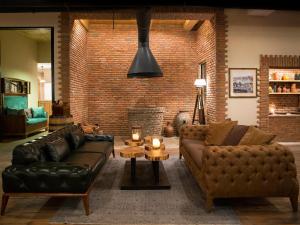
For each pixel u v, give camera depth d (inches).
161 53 367.2
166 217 121.9
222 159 126.3
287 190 127.7
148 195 148.2
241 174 126.7
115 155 243.9
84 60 345.7
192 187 161.2
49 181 125.2
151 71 263.6
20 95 389.7
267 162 127.1
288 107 311.3
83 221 118.0
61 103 260.2
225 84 285.7
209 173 126.9
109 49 363.6
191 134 216.7
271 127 294.8
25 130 333.1
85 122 349.7
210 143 185.2
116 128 368.5
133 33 363.3
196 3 234.8
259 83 289.1
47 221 118.4
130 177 172.2
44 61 455.2
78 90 318.0
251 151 127.4
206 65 323.0
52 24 278.2
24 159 130.0
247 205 135.6
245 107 288.5
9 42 365.4
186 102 370.6
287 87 308.0
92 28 361.1
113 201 139.8
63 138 173.3
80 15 279.9
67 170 125.3
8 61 362.6
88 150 181.8
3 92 341.4
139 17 257.8
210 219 120.2
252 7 241.4
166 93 369.4
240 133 171.8
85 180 125.2
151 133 333.4
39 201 139.9
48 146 146.3
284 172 127.6
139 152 163.8
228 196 127.6
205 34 323.6
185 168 201.8
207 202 127.3
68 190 125.3
